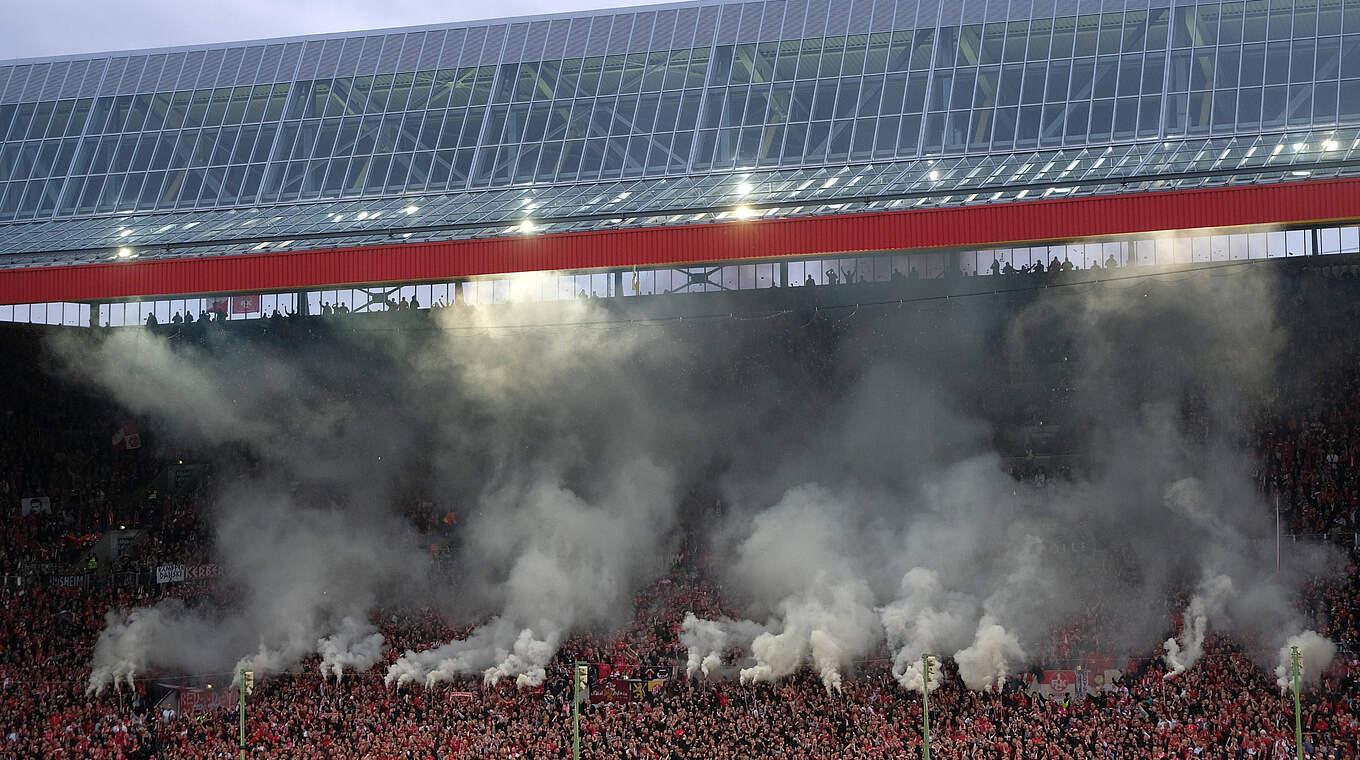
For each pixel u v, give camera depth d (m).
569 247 51.97
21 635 58.59
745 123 59.38
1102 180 49.44
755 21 62.16
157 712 53.12
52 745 50.09
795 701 49.69
